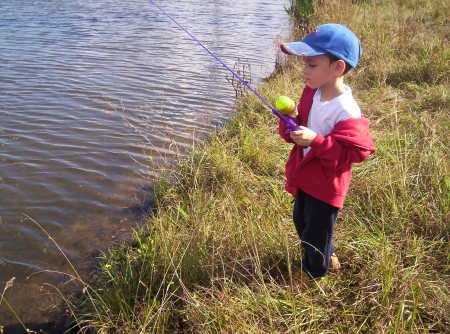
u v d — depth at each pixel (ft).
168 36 37.04
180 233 10.38
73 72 26.09
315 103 7.64
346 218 10.87
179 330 8.19
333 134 7.24
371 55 24.71
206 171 13.75
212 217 10.97
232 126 17.93
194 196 12.07
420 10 35.86
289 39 33.63
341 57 7.12
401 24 30.09
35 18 43.98
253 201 11.84
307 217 8.16
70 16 45.70
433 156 12.39
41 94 22.13
